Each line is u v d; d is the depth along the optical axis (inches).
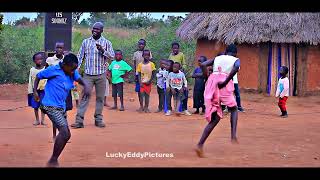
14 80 791.1
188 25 708.0
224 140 360.8
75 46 912.3
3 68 786.2
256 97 663.8
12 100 613.3
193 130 407.8
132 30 1128.8
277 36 649.0
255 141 358.3
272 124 448.8
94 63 416.2
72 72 285.9
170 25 1029.2
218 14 676.1
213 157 299.7
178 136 377.1
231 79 327.6
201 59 502.9
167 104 506.9
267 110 555.8
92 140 354.9
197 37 690.2
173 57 537.6
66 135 272.7
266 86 682.8
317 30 654.5
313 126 438.3
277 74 680.4
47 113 278.1
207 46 713.6
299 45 676.1
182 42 892.6
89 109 541.0
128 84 804.6
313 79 687.7
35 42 893.2
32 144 335.9
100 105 422.6
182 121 461.4
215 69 326.0
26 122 443.2
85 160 286.2
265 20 657.6
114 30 1130.7
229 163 282.5
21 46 835.4
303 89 680.4
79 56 421.4
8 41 828.6
